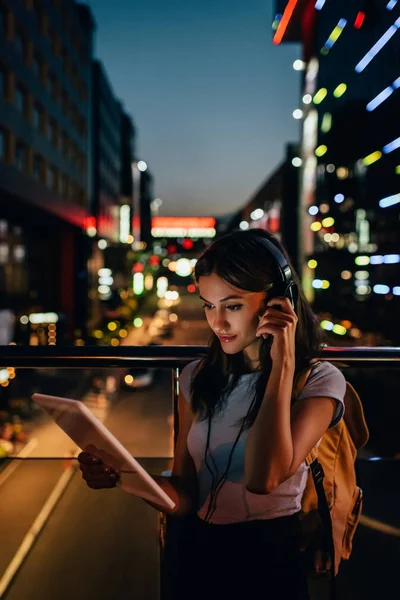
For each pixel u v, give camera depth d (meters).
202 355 2.06
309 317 1.48
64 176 49.31
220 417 1.46
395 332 42.50
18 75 36.59
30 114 39.22
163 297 124.19
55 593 2.09
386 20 45.47
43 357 2.05
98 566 2.23
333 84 60.53
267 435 1.29
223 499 1.43
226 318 1.38
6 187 34.16
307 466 1.47
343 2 55.34
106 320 71.62
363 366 2.07
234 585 1.42
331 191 61.94
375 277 47.94
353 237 54.09
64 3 47.59
